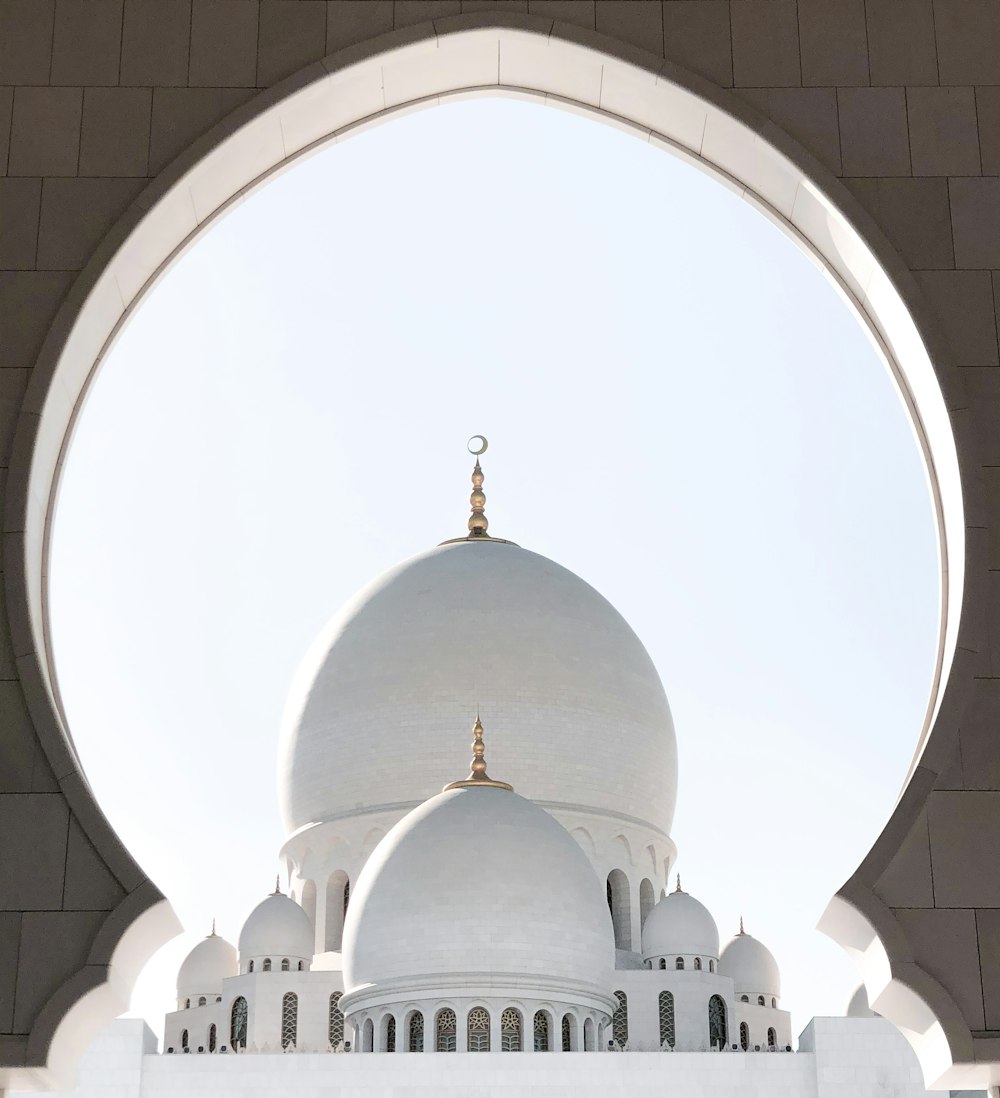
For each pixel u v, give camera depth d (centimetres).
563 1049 8512
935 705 1848
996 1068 1662
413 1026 8481
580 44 1956
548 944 8562
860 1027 8156
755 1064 8150
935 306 1897
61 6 1988
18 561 1777
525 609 10456
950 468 1873
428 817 8900
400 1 1980
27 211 1912
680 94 1961
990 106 1970
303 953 10044
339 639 10656
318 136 2048
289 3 1986
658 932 10081
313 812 10438
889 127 1959
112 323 1989
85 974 1652
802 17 1992
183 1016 10138
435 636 10300
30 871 1697
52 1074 1661
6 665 1753
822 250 2047
